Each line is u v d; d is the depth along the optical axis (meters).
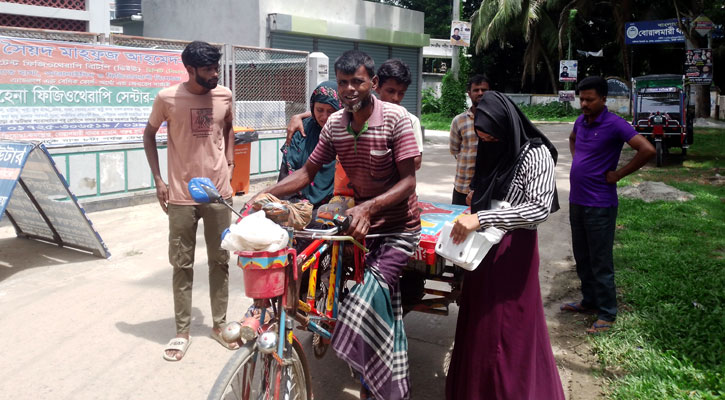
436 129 24.47
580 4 30.55
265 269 2.44
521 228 2.97
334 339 2.84
